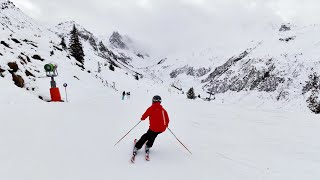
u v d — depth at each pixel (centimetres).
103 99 2469
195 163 637
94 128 895
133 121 1114
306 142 894
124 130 914
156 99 657
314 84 19262
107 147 699
